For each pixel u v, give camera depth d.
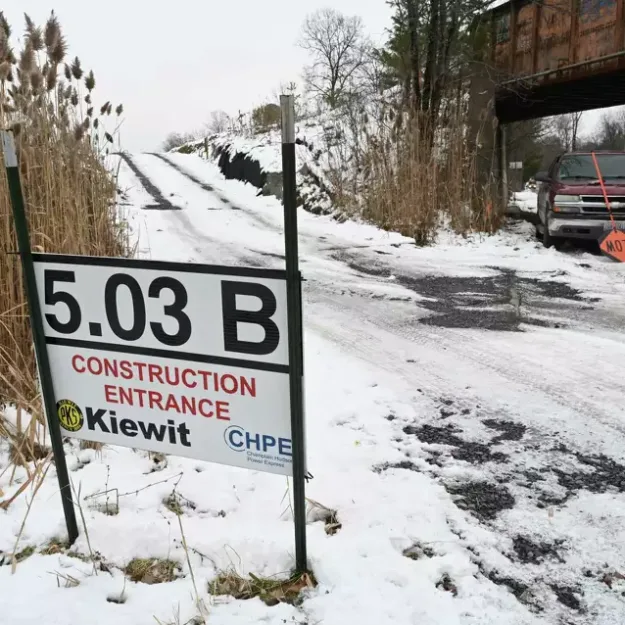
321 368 4.71
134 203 15.27
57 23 4.05
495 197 12.02
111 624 2.01
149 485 2.89
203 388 2.21
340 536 2.53
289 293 1.96
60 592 2.18
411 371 4.63
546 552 2.48
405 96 13.02
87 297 2.29
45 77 4.16
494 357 4.92
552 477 3.07
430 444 3.44
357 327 5.88
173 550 2.41
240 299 2.07
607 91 12.36
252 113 24.50
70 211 3.96
